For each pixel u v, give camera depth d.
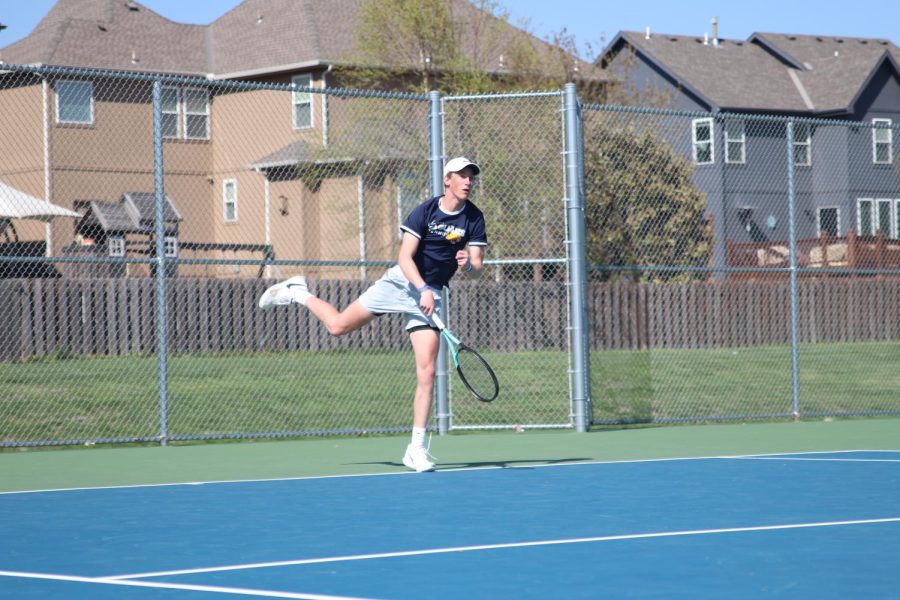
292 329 37.31
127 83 63.88
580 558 10.59
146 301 36.53
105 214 56.12
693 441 21.98
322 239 55.47
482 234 17.41
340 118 64.44
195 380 29.81
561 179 28.77
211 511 13.69
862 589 9.23
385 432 23.64
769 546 11.15
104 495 15.16
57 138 60.62
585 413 23.86
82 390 27.47
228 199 66.12
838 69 79.62
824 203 76.12
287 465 18.66
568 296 23.91
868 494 14.75
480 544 11.34
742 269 25.38
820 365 37.69
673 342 41.03
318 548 11.19
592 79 56.16
